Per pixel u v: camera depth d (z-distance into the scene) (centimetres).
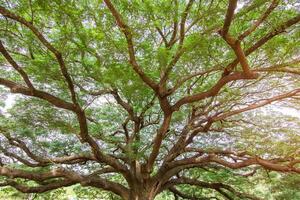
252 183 1850
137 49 1009
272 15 868
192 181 1706
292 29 927
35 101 1361
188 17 975
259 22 777
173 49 1029
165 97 1085
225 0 895
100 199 2027
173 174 1595
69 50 1070
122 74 1008
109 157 1356
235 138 1645
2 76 1327
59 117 1400
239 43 750
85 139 1205
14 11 896
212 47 980
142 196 1455
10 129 1408
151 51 1038
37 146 1491
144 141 1514
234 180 1775
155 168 1714
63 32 957
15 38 1077
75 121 1423
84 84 1317
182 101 1096
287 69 1007
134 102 1354
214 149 1522
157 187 1519
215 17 902
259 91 1432
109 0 810
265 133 1546
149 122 1580
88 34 952
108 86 1298
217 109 1453
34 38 1045
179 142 1516
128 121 1510
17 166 1403
